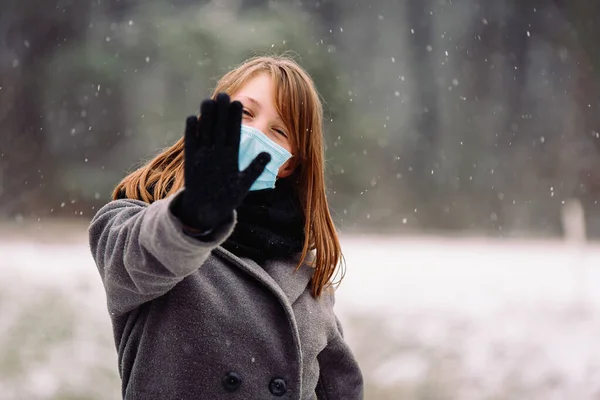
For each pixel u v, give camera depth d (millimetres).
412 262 16328
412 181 31000
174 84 27234
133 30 27453
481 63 33094
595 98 31641
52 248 15867
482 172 31703
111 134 27547
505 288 12906
